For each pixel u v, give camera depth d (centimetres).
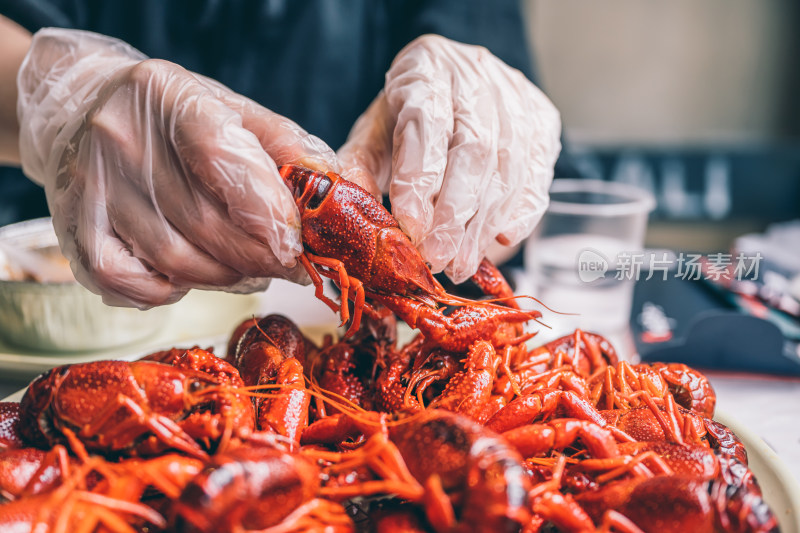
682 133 117
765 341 51
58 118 40
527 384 38
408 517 31
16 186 75
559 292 60
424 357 39
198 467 32
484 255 42
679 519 31
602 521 32
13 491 32
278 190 36
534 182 43
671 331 56
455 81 42
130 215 38
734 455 36
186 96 37
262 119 40
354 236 37
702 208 112
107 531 30
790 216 112
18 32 55
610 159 113
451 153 40
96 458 31
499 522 29
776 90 113
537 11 112
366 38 77
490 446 31
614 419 37
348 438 37
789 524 33
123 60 42
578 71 115
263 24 73
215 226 38
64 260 55
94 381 34
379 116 46
